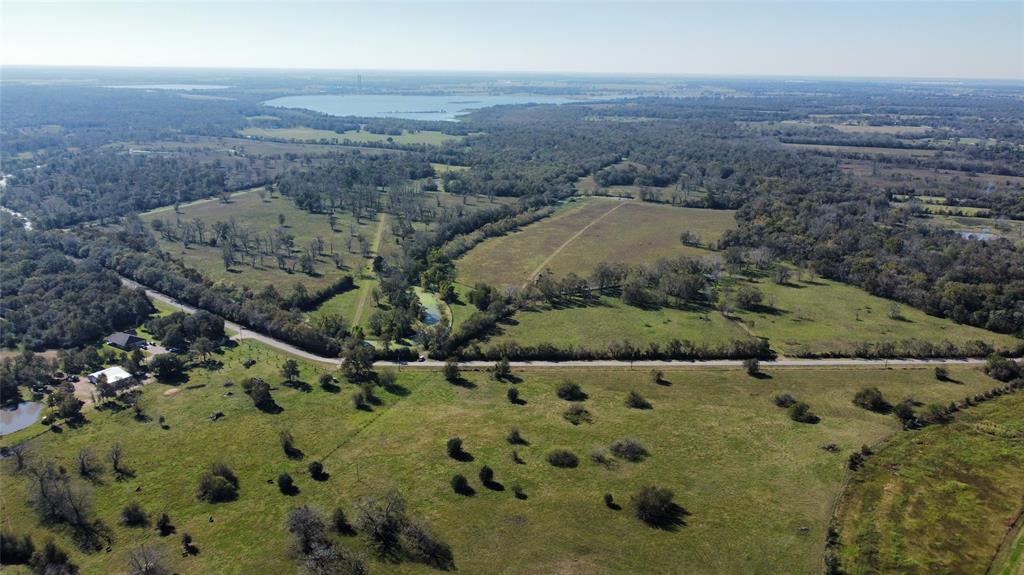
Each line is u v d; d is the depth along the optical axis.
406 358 165.75
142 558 92.44
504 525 102.12
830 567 93.19
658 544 97.94
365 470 117.06
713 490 111.50
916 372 157.12
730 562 94.44
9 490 111.56
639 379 155.00
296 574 91.62
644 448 124.31
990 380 152.75
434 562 94.12
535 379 155.38
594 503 107.88
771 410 140.00
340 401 143.75
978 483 113.69
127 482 113.75
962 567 94.12
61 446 124.62
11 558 95.50
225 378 153.62
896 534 100.75
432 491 110.75
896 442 127.06
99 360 157.50
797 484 113.31
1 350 165.12
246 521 103.25
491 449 124.12
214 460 120.38
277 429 131.50
